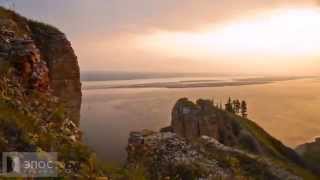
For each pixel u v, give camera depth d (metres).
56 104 25.92
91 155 20.50
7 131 17.92
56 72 33.62
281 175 46.56
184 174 32.53
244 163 44.12
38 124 20.97
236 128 157.25
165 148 36.00
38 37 33.50
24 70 24.14
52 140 19.81
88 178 18.30
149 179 26.53
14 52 24.61
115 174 20.84
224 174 35.03
